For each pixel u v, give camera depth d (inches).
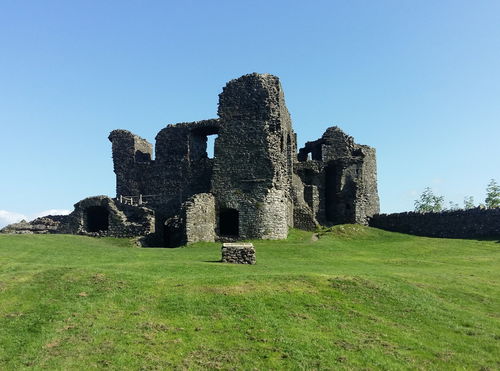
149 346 579.5
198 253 1219.2
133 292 735.7
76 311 666.8
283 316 669.9
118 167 2062.0
